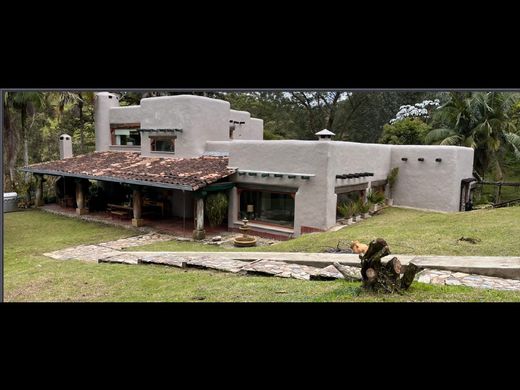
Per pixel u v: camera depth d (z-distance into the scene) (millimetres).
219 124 18516
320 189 13227
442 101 24625
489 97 19188
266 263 8062
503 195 21438
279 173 13945
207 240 13773
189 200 17250
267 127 30859
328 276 6844
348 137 30688
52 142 29484
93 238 14086
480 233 9719
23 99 20797
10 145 21797
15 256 11617
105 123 21750
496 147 19375
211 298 6000
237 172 14984
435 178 16703
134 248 12625
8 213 19000
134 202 15969
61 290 7125
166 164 16609
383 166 17312
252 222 14938
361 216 14891
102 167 17781
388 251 5637
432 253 8289
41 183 20500
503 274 6473
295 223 13805
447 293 5543
